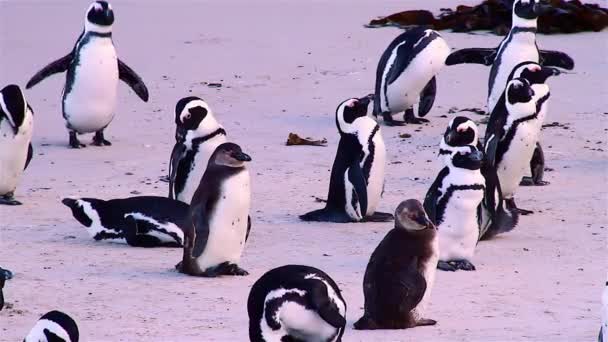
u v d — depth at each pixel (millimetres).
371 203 28312
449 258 23688
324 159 34750
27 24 57250
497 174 28391
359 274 23156
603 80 44656
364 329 19375
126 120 40656
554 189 31219
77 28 56438
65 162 34719
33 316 20359
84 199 26312
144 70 47781
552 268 23734
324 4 62500
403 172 33125
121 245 25922
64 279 22875
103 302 21281
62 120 40812
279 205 29609
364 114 28078
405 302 19188
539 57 39594
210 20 58062
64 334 15531
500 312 20547
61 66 36906
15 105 28750
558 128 38094
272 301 17062
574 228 27188
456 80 45562
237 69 47906
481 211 24438
